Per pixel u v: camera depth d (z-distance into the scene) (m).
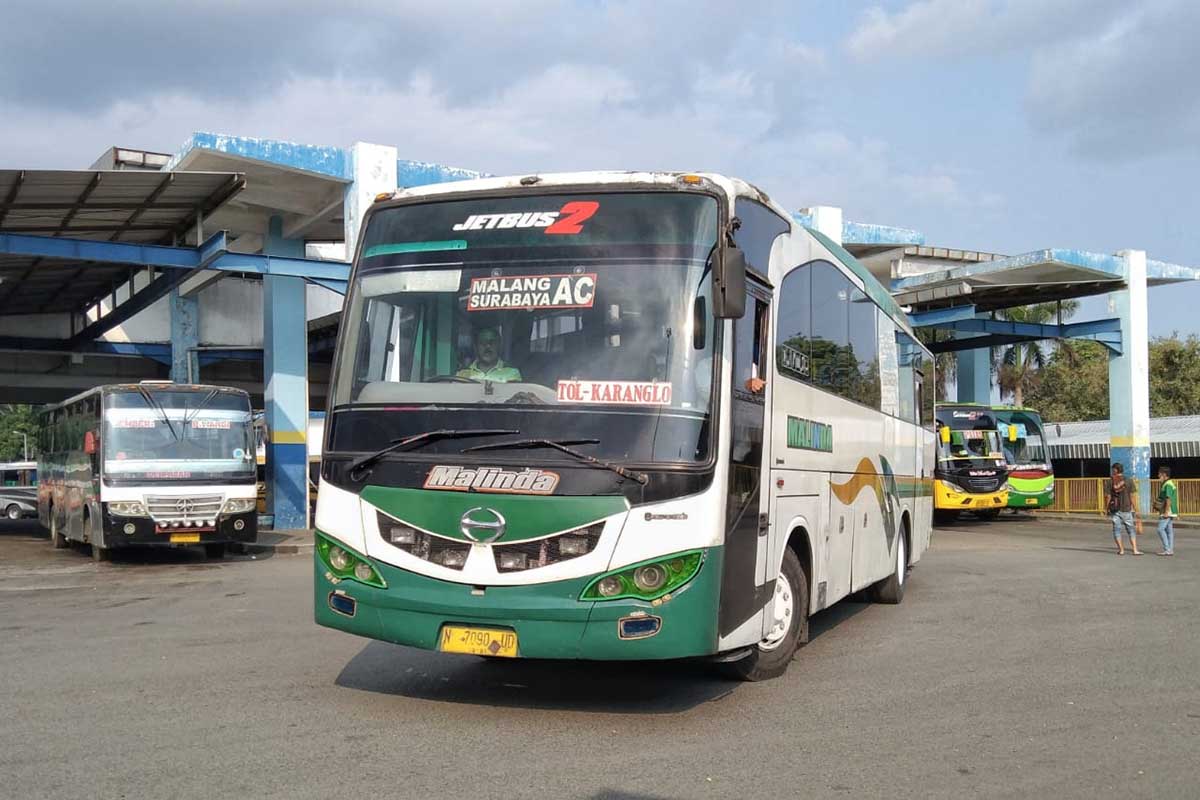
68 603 13.02
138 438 18.41
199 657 8.85
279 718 6.67
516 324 6.56
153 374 34.72
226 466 18.81
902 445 12.78
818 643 9.78
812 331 8.69
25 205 18.12
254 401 37.75
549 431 6.27
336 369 6.97
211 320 32.38
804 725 6.64
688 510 6.10
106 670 8.33
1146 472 31.31
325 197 23.12
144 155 25.89
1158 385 51.50
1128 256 31.16
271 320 24.55
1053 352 50.69
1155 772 5.74
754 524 6.89
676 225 6.57
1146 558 19.42
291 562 18.61
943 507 29.36
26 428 93.81
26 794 5.16
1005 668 8.58
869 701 7.34
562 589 6.07
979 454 29.73
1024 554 20.17
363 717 6.70
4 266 23.19
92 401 19.09
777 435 7.50
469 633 6.24
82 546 23.19
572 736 6.28
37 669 8.42
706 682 7.88
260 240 27.30
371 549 6.48
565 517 6.11
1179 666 8.70
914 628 10.70
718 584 6.20
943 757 5.96
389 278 6.97
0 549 22.95
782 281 7.84
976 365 37.47
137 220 19.89
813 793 5.28
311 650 9.14
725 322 6.49
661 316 6.38
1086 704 7.32
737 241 6.95
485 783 5.33
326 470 6.79
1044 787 5.45
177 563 18.83
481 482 6.25
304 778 5.40
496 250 6.75
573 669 8.27
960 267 29.92
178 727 6.45
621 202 6.68
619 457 6.14
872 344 11.12
